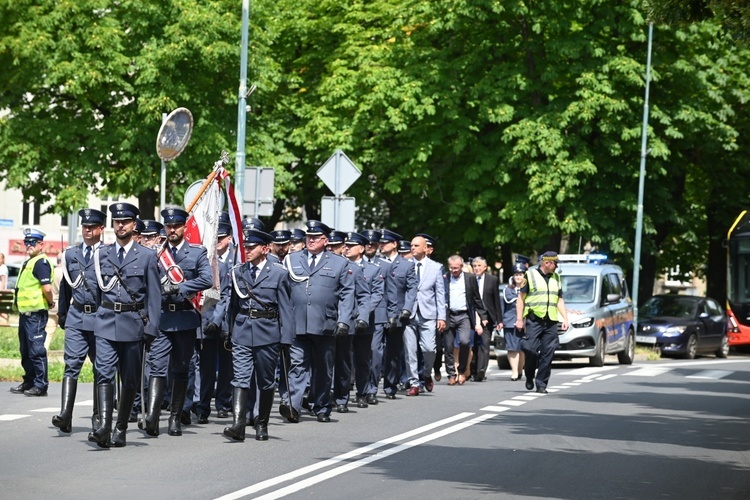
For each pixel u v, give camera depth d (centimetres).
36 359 2056
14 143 4288
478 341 2723
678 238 5512
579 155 4156
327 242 1845
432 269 2333
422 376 2383
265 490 1169
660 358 4147
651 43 4225
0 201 8106
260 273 1559
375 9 4772
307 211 5122
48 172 4328
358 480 1241
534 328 2358
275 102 4756
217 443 1516
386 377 2219
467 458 1424
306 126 4566
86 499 1105
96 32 4197
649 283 4912
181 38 4231
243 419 1540
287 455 1418
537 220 4234
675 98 4509
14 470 1276
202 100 4438
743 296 4388
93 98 4284
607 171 4334
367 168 4606
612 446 1574
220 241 1866
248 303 1554
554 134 4109
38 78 4256
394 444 1535
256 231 1562
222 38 4356
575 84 4275
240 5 4438
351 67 4631
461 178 4338
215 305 1736
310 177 4838
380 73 4381
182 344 1580
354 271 1889
